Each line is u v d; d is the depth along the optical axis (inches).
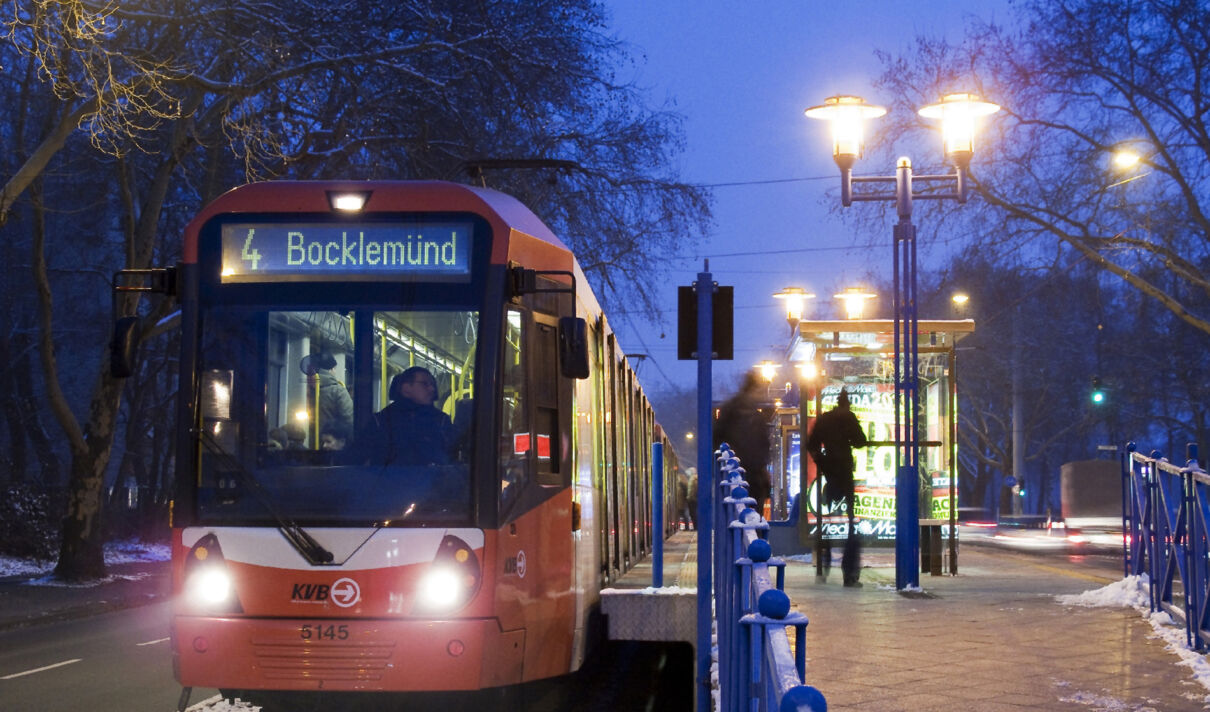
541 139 1075.9
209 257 334.0
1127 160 1280.8
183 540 315.0
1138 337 2209.6
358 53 895.7
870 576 674.8
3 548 1098.7
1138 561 485.7
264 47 826.2
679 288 346.6
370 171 1006.4
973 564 803.4
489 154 1024.2
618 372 537.3
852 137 642.2
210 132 994.7
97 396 946.7
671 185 1163.9
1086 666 331.6
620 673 469.7
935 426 766.5
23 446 1409.9
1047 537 1608.0
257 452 320.5
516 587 321.1
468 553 309.9
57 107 904.9
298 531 309.6
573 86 1078.4
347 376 325.4
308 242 333.4
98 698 408.2
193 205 1306.6
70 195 1305.4
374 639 304.7
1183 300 1977.1
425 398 323.0
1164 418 2361.0
